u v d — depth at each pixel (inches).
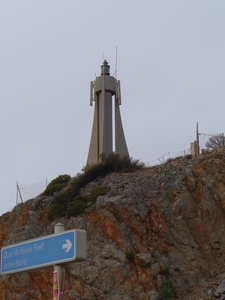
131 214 1133.1
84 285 1039.0
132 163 1460.4
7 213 1507.1
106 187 1235.2
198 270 1074.1
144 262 1027.9
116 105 1694.1
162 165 1391.5
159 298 984.3
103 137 1620.3
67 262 413.4
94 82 1736.0
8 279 1210.0
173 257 1083.3
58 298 411.5
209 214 1161.4
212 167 1230.9
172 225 1143.6
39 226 1275.8
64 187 1434.5
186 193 1203.2
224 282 987.3
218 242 1126.4
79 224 1149.1
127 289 1008.9
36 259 439.2
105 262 1056.2
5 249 477.1
